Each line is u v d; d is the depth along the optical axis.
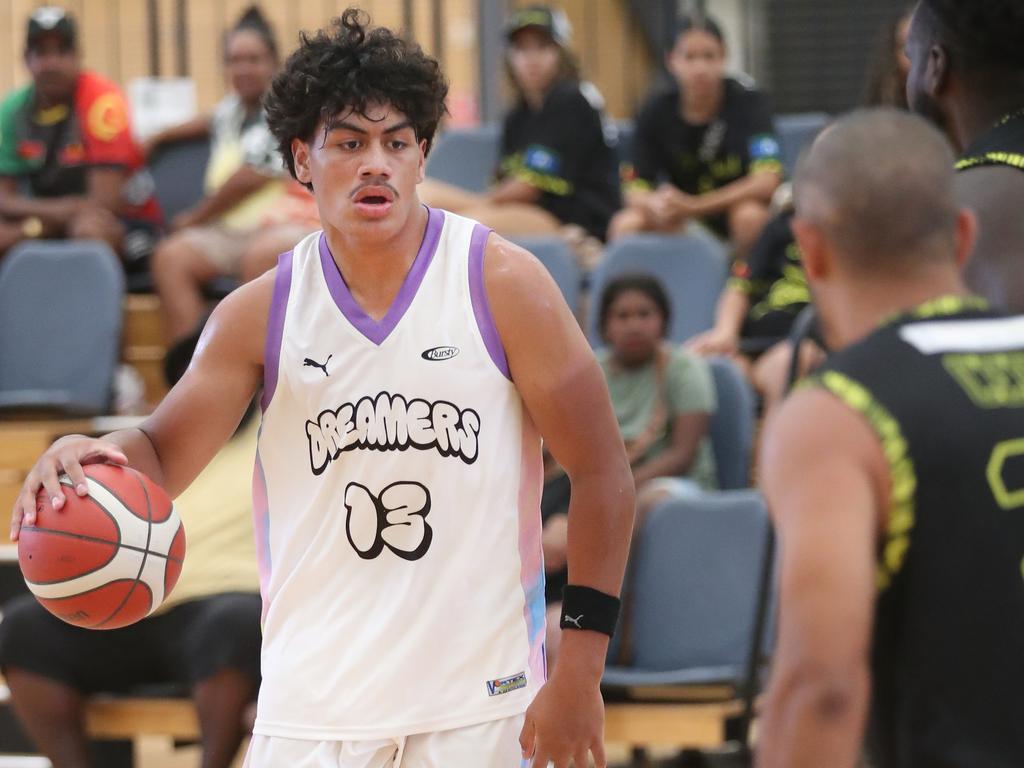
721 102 14.61
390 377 5.41
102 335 13.07
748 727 9.34
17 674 9.55
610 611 5.47
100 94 14.83
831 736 3.47
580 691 5.41
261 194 13.90
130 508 5.75
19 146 14.83
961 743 3.63
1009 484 3.71
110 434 5.79
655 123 14.83
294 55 5.40
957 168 5.16
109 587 5.71
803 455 3.71
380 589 5.42
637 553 9.65
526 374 5.43
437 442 5.38
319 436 5.47
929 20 5.32
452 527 5.39
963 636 3.66
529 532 5.56
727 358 11.88
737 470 11.33
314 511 5.49
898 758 3.73
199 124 16.02
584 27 18.69
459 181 15.99
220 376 5.62
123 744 10.43
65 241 14.48
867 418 3.71
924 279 3.96
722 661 9.45
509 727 5.43
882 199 3.89
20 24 18.41
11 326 13.18
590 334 13.10
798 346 6.42
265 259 12.38
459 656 5.36
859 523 3.60
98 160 14.70
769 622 9.52
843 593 3.53
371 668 5.38
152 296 14.58
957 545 3.68
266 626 5.65
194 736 9.67
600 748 5.49
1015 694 3.63
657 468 10.84
